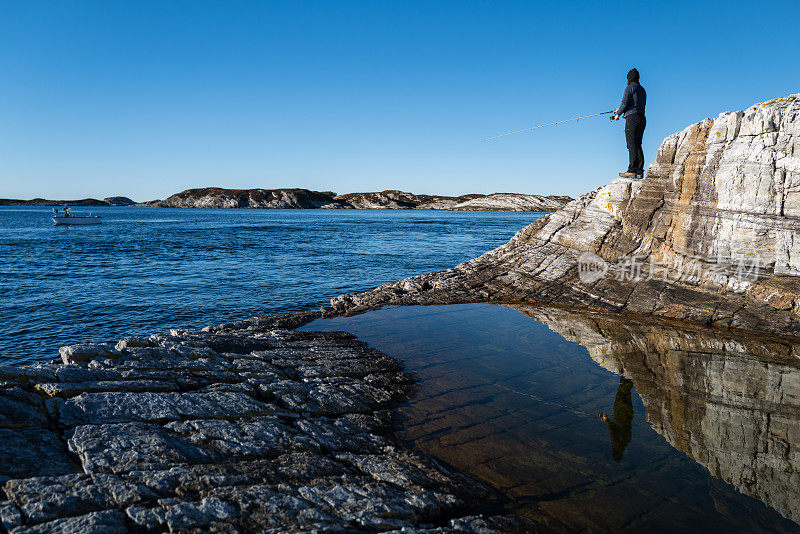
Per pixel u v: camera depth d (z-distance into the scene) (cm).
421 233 6056
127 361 721
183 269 2722
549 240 1750
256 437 574
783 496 513
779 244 1180
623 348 1039
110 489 418
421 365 933
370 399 759
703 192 1339
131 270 2666
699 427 674
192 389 697
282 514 415
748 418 698
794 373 879
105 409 578
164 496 426
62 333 1441
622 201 1547
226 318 1623
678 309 1278
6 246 3859
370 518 429
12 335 1411
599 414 717
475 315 1358
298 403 695
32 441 491
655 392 799
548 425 683
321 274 2541
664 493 520
